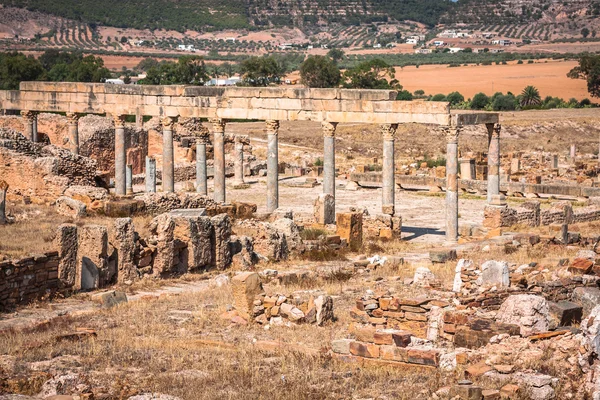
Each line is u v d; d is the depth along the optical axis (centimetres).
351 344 3081
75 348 3284
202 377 2927
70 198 6281
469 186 9800
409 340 3061
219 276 4831
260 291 3838
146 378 2891
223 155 7706
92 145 10069
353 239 6244
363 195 9575
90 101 8381
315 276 4884
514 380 2661
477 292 3806
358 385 2805
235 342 3428
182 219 5100
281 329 3638
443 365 2900
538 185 9531
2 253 4453
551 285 4025
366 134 15888
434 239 6869
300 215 7306
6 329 3672
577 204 8881
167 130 7988
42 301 4325
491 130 7150
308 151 14088
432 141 15625
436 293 3834
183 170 10244
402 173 11562
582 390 2622
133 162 10556
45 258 4384
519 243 6069
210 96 7706
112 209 6353
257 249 5691
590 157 14200
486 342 3048
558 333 2964
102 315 3969
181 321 3816
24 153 7056
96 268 4647
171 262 5009
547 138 16525
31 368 3003
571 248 5853
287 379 2877
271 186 7462
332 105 7181
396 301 3416
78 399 2606
